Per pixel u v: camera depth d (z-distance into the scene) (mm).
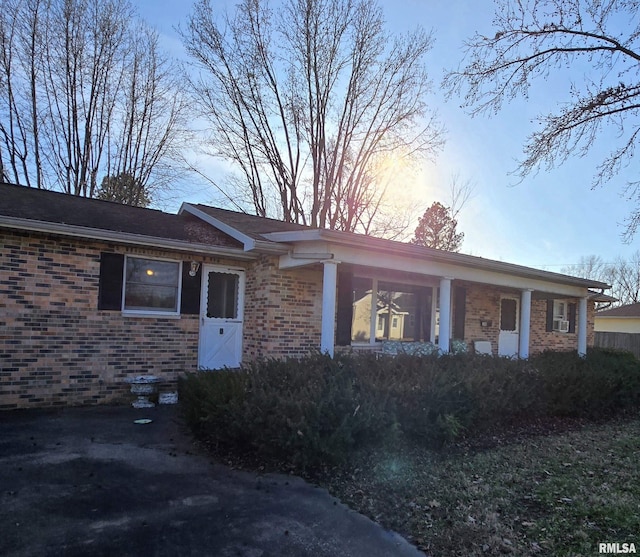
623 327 26500
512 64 8805
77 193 20391
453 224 36125
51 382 7125
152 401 7820
